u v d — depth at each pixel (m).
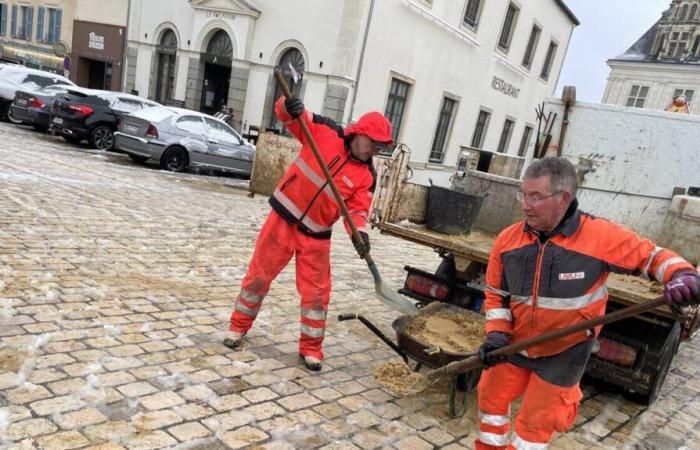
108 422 2.80
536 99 27.89
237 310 3.91
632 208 4.81
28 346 3.38
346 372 3.95
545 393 2.55
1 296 4.00
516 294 2.55
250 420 3.08
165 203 8.70
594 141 4.89
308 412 3.29
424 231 4.86
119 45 22.17
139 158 13.38
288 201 3.68
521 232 2.56
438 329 4.01
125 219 7.05
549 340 2.38
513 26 23.09
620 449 3.61
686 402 4.67
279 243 3.75
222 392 3.31
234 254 6.46
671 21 53.59
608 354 4.11
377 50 16.36
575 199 2.44
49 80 17.59
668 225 4.32
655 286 4.09
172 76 20.41
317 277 3.81
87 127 13.86
